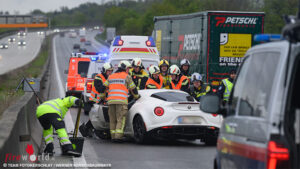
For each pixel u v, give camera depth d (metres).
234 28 52.91
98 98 35.59
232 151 13.55
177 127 31.45
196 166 24.52
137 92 33.53
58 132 27.28
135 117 33.28
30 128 28.33
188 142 34.81
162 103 32.03
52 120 27.34
